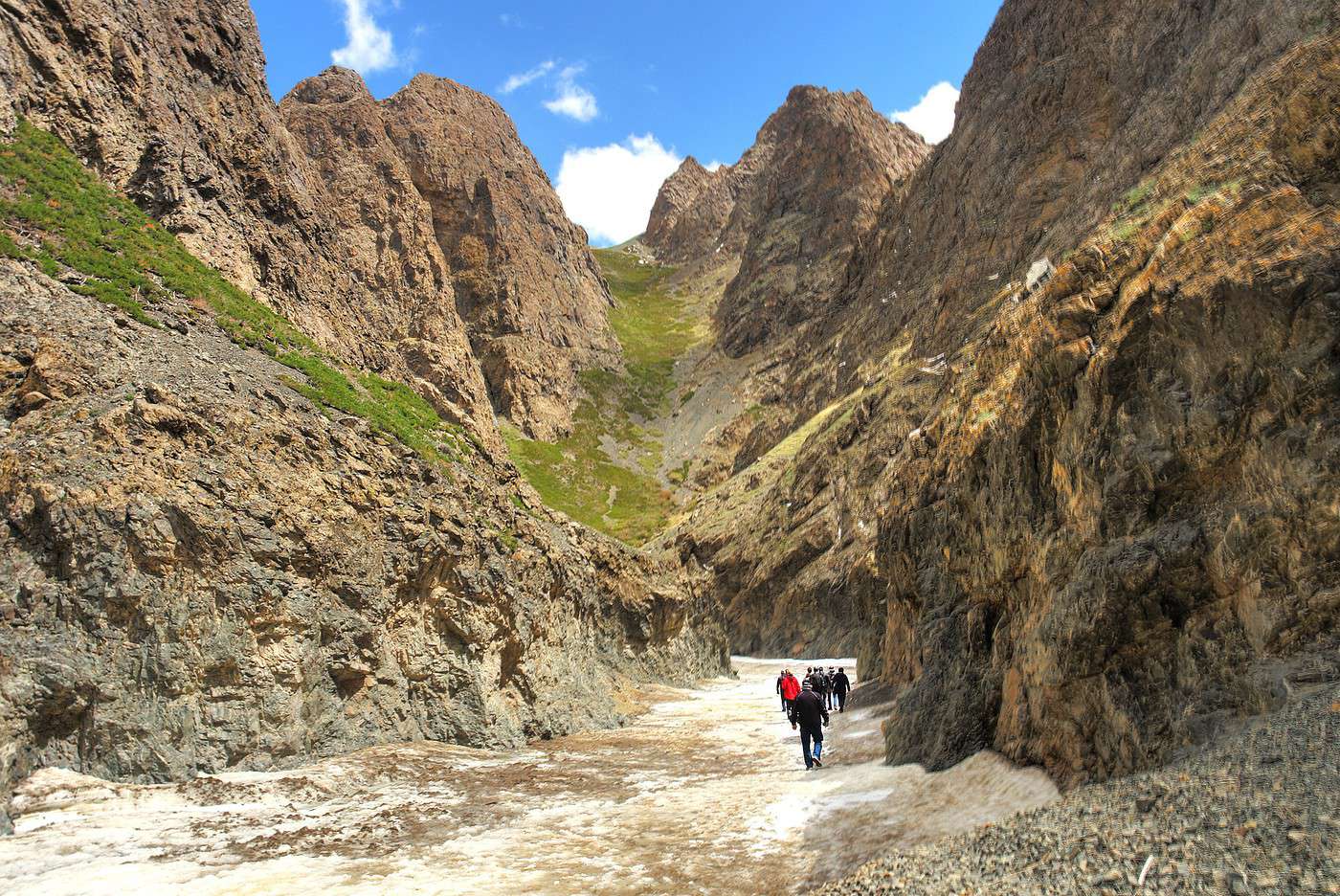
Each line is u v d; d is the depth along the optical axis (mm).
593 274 191625
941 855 9625
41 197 25891
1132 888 6961
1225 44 25516
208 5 43219
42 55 30453
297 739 16938
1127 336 12703
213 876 10438
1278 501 10055
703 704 32906
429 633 21531
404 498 22906
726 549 83562
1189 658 10758
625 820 13953
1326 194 10914
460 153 147875
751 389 137250
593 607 33688
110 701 14414
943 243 86500
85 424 17078
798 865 11352
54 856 10898
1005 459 16422
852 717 25531
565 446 128750
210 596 16406
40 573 14828
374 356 43188
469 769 18203
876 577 45688
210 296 27094
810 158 182375
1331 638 9117
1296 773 7406
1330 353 9883
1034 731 13188
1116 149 34281
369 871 10906
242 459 19078
